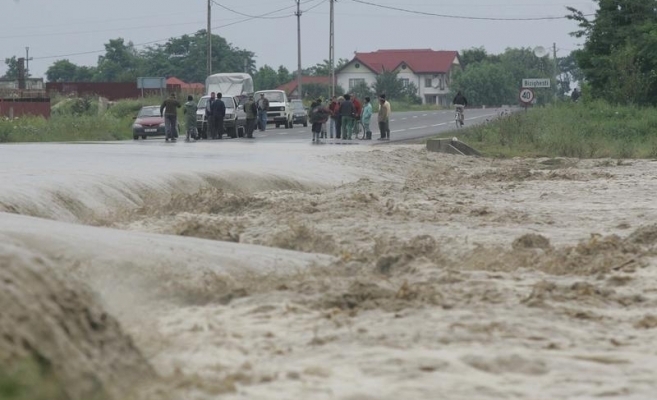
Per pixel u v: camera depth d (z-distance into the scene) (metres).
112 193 43.72
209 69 192.75
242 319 21.45
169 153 70.88
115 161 58.84
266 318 21.52
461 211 44.59
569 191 55.66
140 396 14.76
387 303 23.02
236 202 43.84
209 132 109.44
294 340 19.66
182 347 18.81
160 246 27.16
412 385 16.48
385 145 90.69
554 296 24.45
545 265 30.12
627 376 17.67
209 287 23.97
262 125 130.38
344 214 41.72
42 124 119.81
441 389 16.33
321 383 16.47
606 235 37.62
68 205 40.38
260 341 19.52
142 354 16.52
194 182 50.12
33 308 14.77
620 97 127.88
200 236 35.34
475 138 98.50
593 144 88.19
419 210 44.41
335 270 28.53
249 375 16.77
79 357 14.70
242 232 37.41
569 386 16.92
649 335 21.03
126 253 25.56
